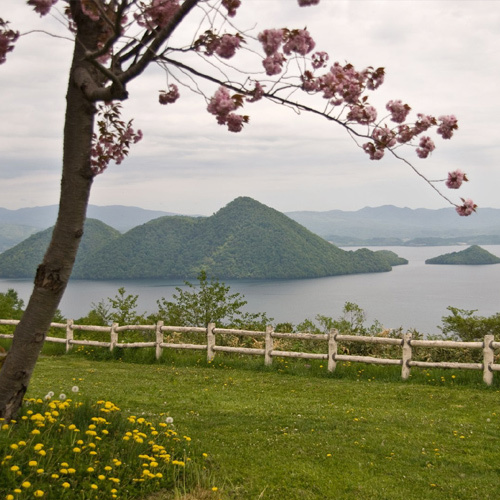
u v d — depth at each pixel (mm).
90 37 5711
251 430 8516
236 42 5047
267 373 13797
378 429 8656
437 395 11164
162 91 6453
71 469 5219
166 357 15492
